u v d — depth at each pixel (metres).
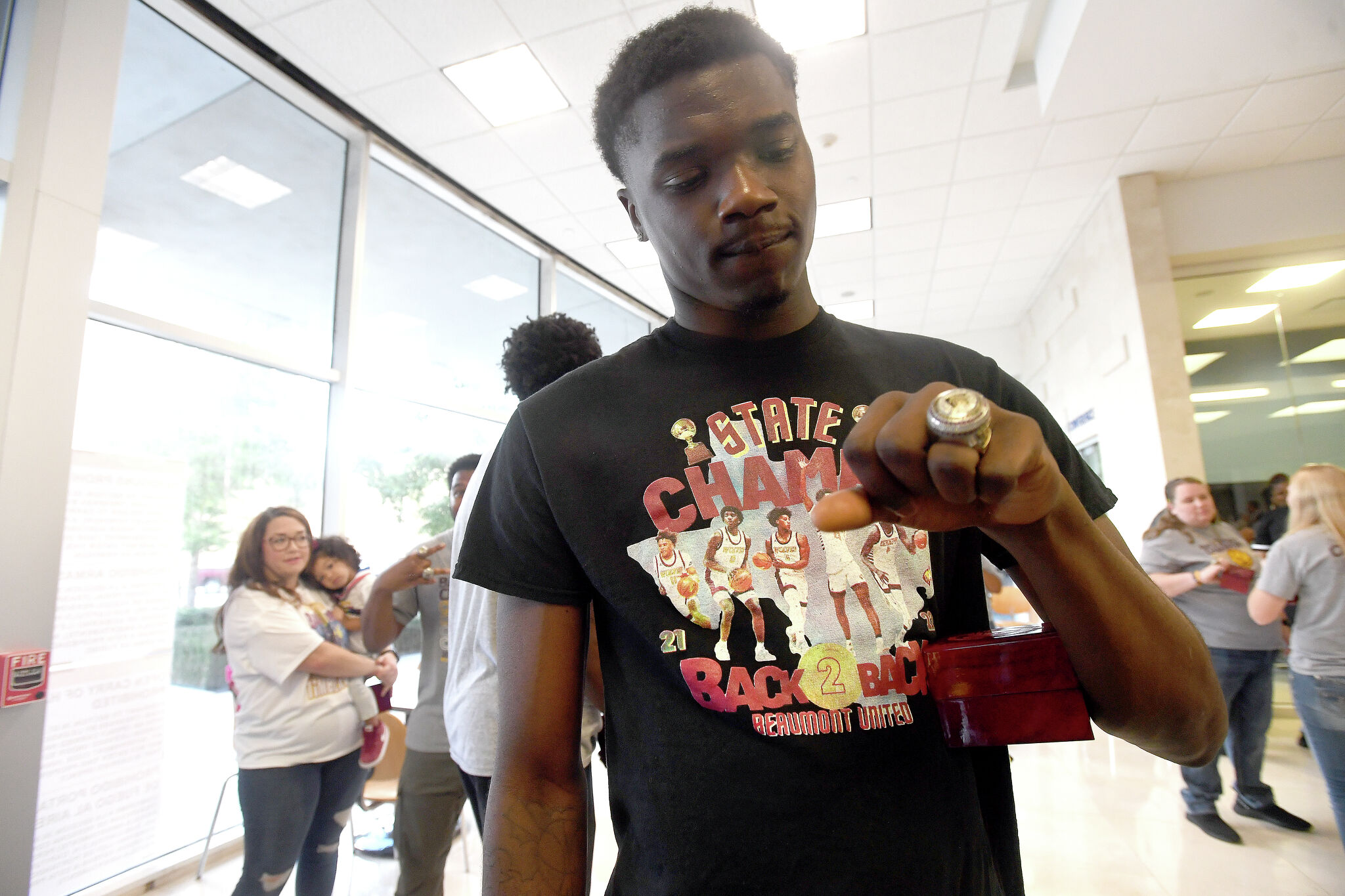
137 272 2.62
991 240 5.63
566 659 0.60
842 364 0.61
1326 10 3.09
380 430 3.73
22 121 2.04
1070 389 6.11
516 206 4.65
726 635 0.52
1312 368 4.46
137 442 2.58
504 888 0.56
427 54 3.22
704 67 0.53
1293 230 4.45
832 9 3.12
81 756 2.27
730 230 0.52
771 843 0.48
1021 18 3.22
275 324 3.22
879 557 0.55
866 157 4.30
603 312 6.37
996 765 0.58
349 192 3.67
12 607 1.91
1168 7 3.06
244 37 3.05
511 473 0.62
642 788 0.53
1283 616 2.65
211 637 2.77
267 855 1.86
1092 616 0.41
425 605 1.86
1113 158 4.41
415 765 1.77
